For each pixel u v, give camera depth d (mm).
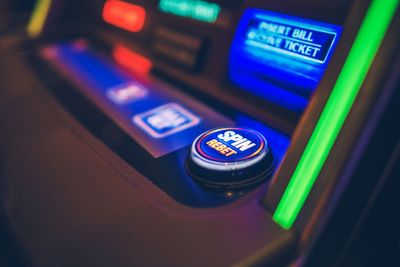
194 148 266
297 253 210
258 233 210
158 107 356
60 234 230
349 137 202
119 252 211
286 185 215
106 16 518
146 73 416
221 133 275
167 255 205
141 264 203
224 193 242
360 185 221
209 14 378
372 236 266
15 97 402
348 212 224
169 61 412
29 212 251
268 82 315
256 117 315
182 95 366
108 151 301
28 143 325
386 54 194
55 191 265
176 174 265
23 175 286
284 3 306
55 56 491
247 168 247
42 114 367
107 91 395
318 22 281
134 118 342
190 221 223
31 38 535
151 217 229
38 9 566
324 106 213
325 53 274
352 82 204
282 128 297
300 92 291
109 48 490
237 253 201
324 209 205
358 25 207
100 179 270
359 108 201
